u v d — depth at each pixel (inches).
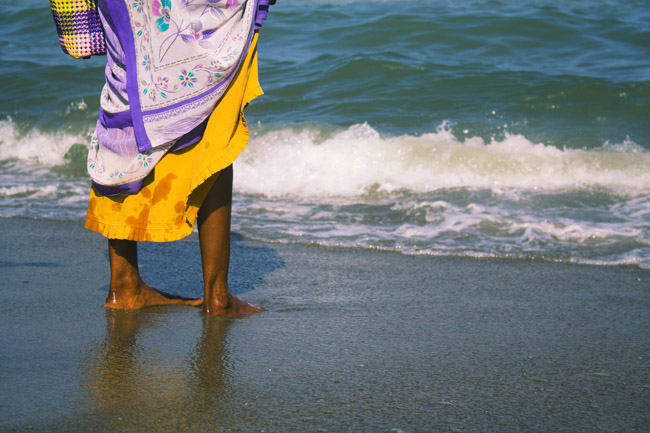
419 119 303.1
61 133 324.5
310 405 83.8
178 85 105.0
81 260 158.1
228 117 106.0
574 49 412.2
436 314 123.0
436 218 203.2
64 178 280.4
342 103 328.8
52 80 401.4
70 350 100.8
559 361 100.5
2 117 347.6
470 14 469.1
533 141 274.4
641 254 165.9
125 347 102.5
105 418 79.0
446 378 93.3
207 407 82.7
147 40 105.0
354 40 442.9
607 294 137.5
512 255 167.8
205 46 104.7
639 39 424.8
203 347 103.1
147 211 110.4
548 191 232.8
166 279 145.3
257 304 127.7
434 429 78.3
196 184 106.8
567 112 306.0
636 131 283.3
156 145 106.3
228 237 117.2
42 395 85.0
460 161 258.4
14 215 213.2
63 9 111.3
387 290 138.8
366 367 96.7
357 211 219.9
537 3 538.9
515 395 88.1
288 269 154.9
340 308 126.0
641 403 86.2
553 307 128.6
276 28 480.4
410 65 373.4
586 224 191.3
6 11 578.2
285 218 211.3
